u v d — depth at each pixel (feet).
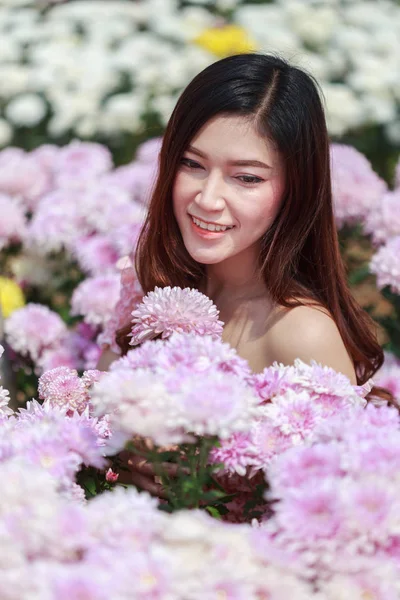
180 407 4.06
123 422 4.09
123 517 3.84
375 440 4.25
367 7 18.99
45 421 4.96
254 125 6.01
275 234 6.39
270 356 6.51
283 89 6.17
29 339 9.30
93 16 18.39
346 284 6.96
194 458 4.49
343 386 4.96
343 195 10.86
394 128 16.66
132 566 3.52
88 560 3.64
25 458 4.32
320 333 6.38
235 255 6.52
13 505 3.91
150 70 16.39
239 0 19.35
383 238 10.33
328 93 16.01
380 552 3.86
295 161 6.22
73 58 16.99
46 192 12.50
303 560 3.79
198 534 3.64
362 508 3.78
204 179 6.09
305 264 6.78
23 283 11.35
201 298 5.31
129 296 7.50
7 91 16.78
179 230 6.75
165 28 17.61
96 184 11.94
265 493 4.34
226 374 4.51
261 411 4.74
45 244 11.02
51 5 19.66
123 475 5.74
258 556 3.75
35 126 17.17
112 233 10.66
